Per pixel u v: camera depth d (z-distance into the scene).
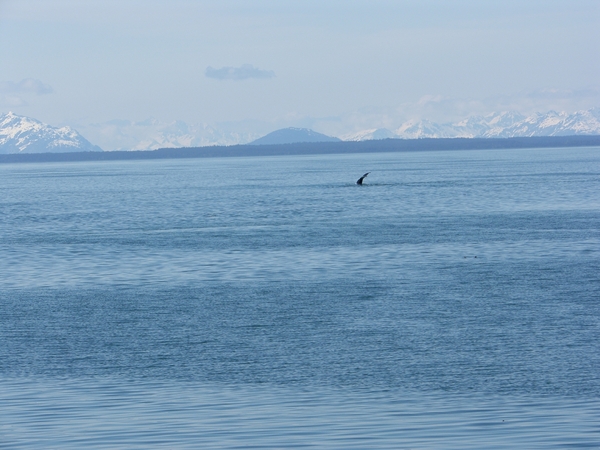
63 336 59.50
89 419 41.03
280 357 52.22
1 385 47.09
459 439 37.62
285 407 42.41
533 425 39.22
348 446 37.00
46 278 88.88
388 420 40.25
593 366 48.59
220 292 77.25
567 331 57.44
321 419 40.50
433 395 43.81
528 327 58.91
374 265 92.81
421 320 62.09
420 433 38.44
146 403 43.44
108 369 50.25
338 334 58.09
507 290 74.62
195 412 41.81
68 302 73.62
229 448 36.94
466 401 42.75
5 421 40.88
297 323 62.12
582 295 71.31
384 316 63.94
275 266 93.94
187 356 53.00
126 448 37.09
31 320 65.44
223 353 53.53
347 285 79.56
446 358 51.00
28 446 37.44
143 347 55.81
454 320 61.84
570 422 39.50
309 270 90.31
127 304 71.94
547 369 48.16
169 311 68.12
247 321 63.28
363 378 47.16
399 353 52.50
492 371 47.97
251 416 41.09
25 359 53.03
